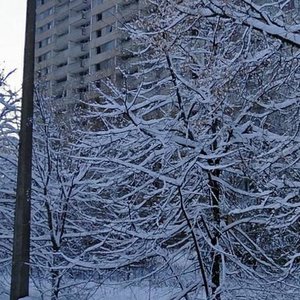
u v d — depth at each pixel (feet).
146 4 27.09
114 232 27.32
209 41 27.12
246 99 24.89
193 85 24.86
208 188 27.02
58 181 33.45
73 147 31.58
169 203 26.91
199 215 25.96
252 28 20.76
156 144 26.27
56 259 32.27
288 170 25.66
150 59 28.45
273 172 24.89
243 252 26.94
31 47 25.43
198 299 26.50
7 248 35.24
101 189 30.68
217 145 26.12
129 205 25.96
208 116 25.59
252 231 26.94
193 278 27.45
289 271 23.22
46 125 33.86
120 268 27.14
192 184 27.20
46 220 34.06
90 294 30.53
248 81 25.29
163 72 28.27
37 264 30.14
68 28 187.62
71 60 178.91
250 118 26.73
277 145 24.18
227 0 19.89
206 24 26.55
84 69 162.50
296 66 23.86
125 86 27.37
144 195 28.19
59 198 33.01
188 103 26.43
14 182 36.52
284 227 24.44
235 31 26.48
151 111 28.02
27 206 24.34
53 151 33.19
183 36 25.17
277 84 24.61
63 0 191.31
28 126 24.86
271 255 27.20
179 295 25.86
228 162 26.37
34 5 25.90
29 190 24.49
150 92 29.32
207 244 26.86
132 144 26.50
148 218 26.89
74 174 32.30
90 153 30.14
